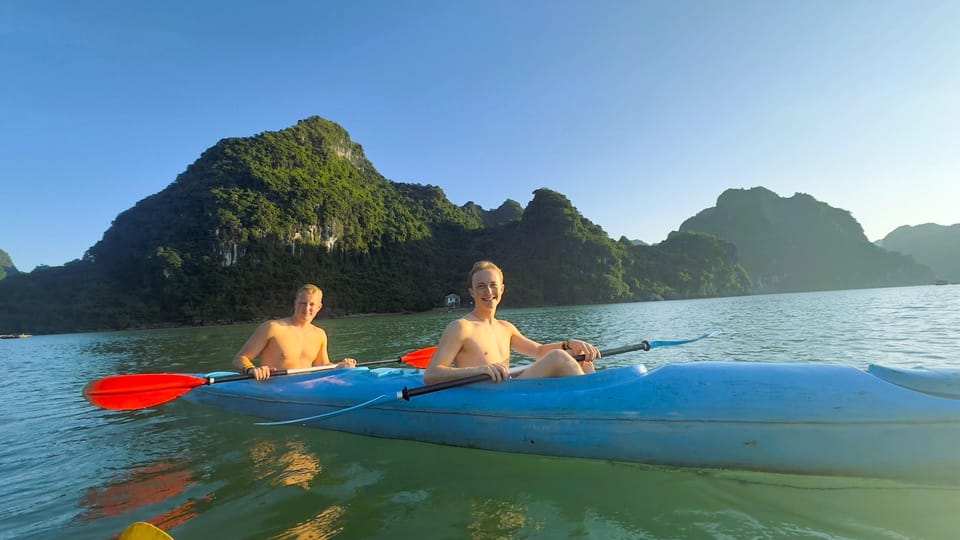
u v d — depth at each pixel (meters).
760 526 2.12
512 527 2.23
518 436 3.12
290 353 5.14
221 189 85.69
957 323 12.57
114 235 84.56
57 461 3.56
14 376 10.22
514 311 56.84
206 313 72.00
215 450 3.66
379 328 27.44
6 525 2.48
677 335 13.37
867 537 1.99
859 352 8.23
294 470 3.13
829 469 2.45
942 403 2.36
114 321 64.94
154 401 4.48
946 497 2.30
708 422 2.65
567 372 3.27
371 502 2.58
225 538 2.24
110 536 2.32
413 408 3.58
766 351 8.73
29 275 73.75
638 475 2.73
